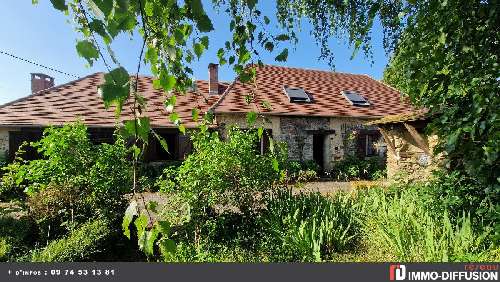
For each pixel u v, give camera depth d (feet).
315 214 16.20
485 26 8.91
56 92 41.75
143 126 3.93
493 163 9.52
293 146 43.45
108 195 17.97
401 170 26.05
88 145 18.33
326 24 13.30
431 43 9.36
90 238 14.44
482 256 11.16
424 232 13.39
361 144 47.01
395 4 11.97
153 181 34.22
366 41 12.15
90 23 3.48
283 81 51.62
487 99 8.61
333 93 51.88
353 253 14.28
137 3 4.31
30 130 35.32
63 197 16.89
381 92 57.16
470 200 13.43
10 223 16.02
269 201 19.56
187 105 42.22
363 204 18.42
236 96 44.01
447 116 9.92
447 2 8.71
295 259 14.15
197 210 17.17
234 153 18.26
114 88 3.35
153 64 5.07
